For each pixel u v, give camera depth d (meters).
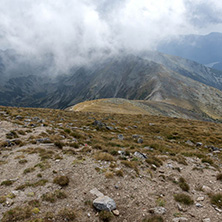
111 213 8.02
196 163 16.75
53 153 15.18
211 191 11.13
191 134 34.84
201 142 28.58
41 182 10.16
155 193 10.33
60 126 27.69
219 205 9.40
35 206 8.18
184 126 44.09
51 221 7.29
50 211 7.93
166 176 12.89
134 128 36.97
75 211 8.05
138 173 12.41
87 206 8.51
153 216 8.16
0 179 10.77
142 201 9.38
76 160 13.56
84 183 10.49
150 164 14.66
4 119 27.48
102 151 16.36
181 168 14.96
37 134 21.03
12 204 8.24
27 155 14.62
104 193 9.66
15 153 15.07
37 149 15.77
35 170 11.91
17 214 7.47
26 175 11.24
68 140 19.58
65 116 43.34
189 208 9.16
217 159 19.39
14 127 23.42
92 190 9.76
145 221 7.79
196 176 13.52
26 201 8.50
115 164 13.12
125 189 10.26
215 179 13.16
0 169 12.14
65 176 10.76
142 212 8.50
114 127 34.84
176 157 17.53
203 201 9.97
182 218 8.16
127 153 16.36
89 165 12.80
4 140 17.67
